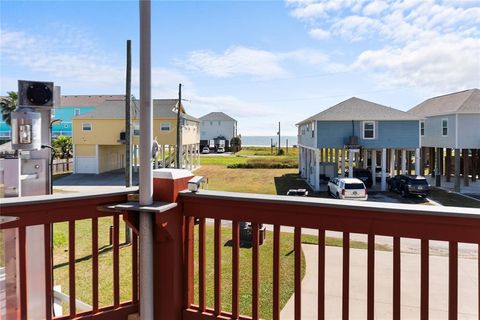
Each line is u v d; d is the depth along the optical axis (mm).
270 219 1955
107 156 28797
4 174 2330
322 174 22344
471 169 24125
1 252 2268
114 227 2174
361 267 7121
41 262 2455
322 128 19859
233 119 59344
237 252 2051
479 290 1617
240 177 25281
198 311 2137
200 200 2115
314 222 1859
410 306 5457
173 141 25281
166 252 2074
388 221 1718
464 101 20453
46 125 2646
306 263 7449
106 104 28281
